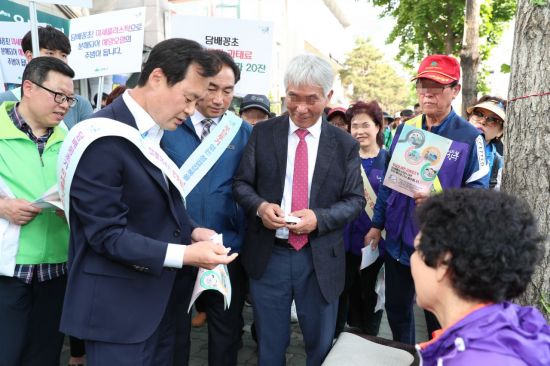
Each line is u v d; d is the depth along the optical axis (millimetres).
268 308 2219
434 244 996
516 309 1027
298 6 18094
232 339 2498
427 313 2584
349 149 2182
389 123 7500
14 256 2012
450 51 9625
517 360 877
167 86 1522
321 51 25156
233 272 2438
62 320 1567
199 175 2301
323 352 2268
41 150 2102
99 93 4027
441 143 2266
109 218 1470
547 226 1990
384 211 2732
